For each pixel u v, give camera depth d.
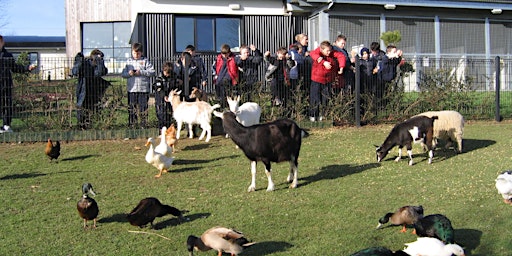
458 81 14.13
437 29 20.16
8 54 11.95
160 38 18.62
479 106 14.27
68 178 9.01
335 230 6.68
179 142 11.51
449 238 5.95
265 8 19.48
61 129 11.93
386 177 8.84
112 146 11.24
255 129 7.96
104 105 12.12
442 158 9.98
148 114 12.31
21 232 6.80
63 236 6.67
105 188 8.47
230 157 10.25
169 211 6.93
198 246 5.89
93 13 29.16
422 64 13.97
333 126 13.09
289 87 12.88
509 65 15.16
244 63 12.61
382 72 13.34
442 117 10.03
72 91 12.03
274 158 8.11
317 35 19.48
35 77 12.17
